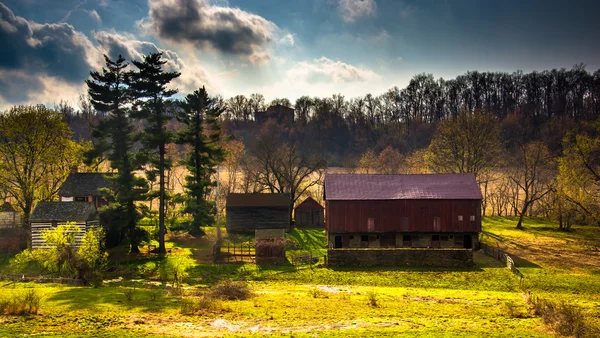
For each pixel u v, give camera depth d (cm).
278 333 2431
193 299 3500
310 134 15288
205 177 7231
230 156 9325
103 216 6084
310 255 5591
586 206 6800
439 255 5309
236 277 4797
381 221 6506
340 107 17125
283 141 14488
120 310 2975
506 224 8681
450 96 17375
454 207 6475
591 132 11956
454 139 8725
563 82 16238
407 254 5331
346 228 6512
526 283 4484
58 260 4197
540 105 16175
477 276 4841
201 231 6819
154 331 2441
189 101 6794
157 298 3462
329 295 3762
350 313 3019
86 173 7081
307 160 8700
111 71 5794
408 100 17712
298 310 3097
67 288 3803
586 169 6869
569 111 15838
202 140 6981
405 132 15800
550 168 9100
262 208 6700
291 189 8519
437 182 6788
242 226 6456
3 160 6819
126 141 5869
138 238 5869
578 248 6456
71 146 7344
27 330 2361
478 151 8706
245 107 18012
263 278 4766
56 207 5788
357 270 5147
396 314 3002
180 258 5550
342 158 14675
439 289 4234
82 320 2644
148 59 5794
